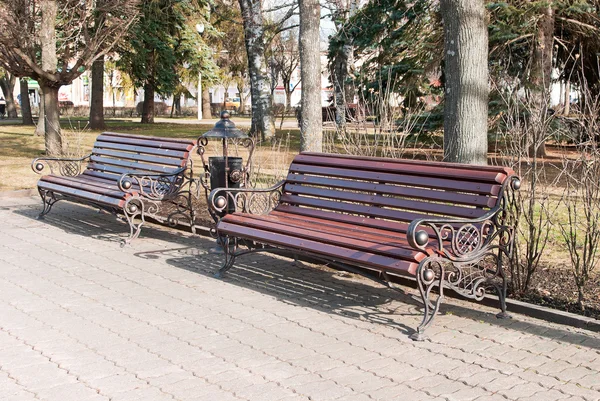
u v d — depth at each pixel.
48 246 7.29
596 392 3.72
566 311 5.08
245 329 4.70
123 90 41.88
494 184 5.00
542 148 15.58
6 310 5.06
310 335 4.59
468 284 5.27
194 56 31.78
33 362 4.06
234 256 6.13
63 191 8.34
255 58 21.75
